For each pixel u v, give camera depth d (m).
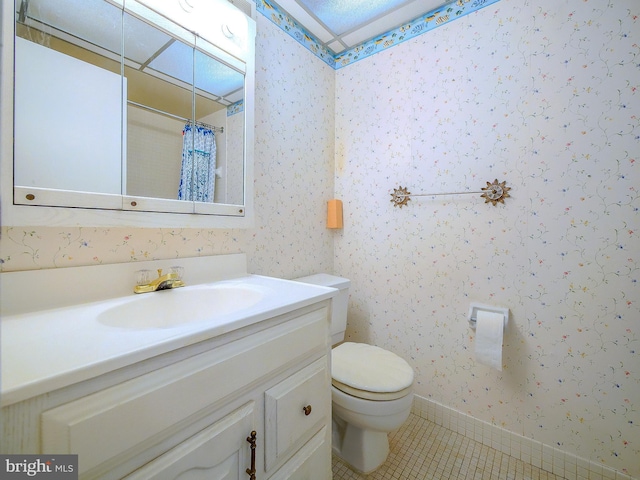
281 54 1.42
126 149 0.84
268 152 1.36
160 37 0.91
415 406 1.51
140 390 0.45
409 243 1.53
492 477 1.12
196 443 0.53
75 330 0.54
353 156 1.74
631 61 0.99
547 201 1.15
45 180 0.69
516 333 1.22
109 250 0.85
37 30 0.68
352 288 1.76
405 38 1.52
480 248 1.31
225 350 0.58
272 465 0.69
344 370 1.12
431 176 1.44
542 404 1.17
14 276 0.67
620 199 1.02
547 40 1.14
